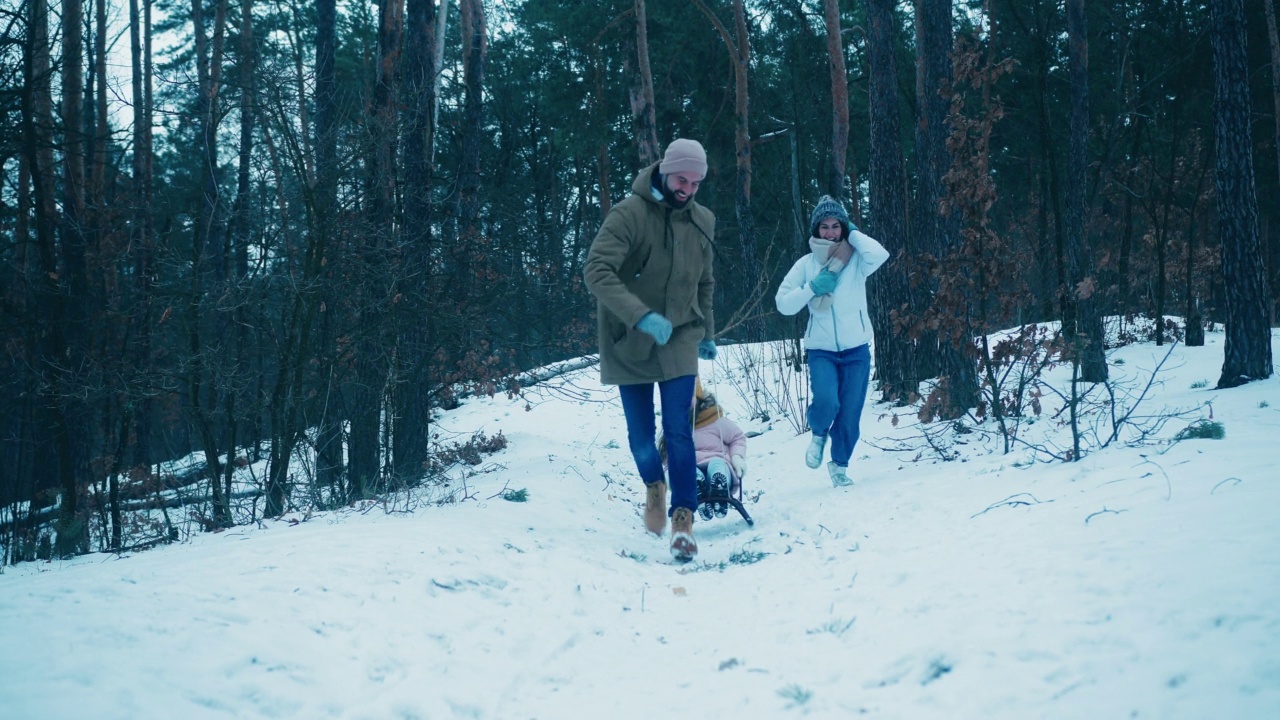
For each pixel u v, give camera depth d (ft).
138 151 53.11
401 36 28.71
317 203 22.29
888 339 34.47
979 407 21.44
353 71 78.59
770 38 77.77
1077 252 36.17
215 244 27.99
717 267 84.94
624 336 14.84
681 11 75.72
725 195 86.53
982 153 21.66
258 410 22.39
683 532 14.29
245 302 21.83
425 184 27.07
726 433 18.02
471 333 27.43
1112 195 58.29
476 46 47.57
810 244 18.99
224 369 21.71
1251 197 27.58
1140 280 54.08
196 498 22.81
